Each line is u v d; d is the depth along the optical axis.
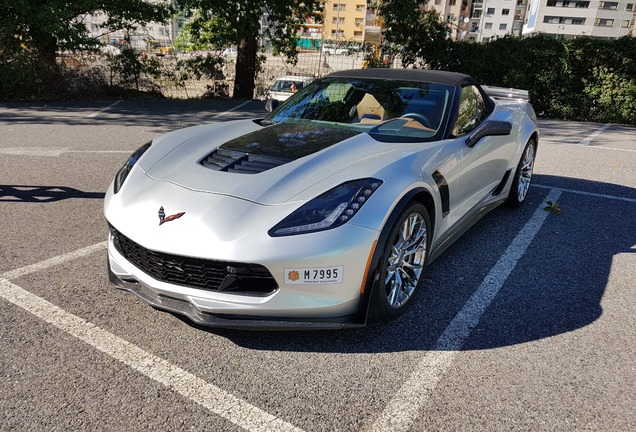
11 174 5.39
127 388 2.15
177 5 13.56
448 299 3.06
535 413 2.09
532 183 5.96
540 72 12.67
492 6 106.94
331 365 2.38
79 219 4.14
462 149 3.34
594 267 3.59
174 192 2.62
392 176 2.63
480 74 13.62
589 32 105.94
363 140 3.12
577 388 2.26
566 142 8.98
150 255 2.49
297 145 3.05
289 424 1.98
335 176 2.59
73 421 1.95
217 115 10.74
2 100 11.47
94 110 10.67
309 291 2.33
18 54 11.69
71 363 2.30
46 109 10.44
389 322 2.78
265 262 2.25
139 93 13.44
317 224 2.34
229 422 1.98
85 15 12.80
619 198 5.40
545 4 106.00
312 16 15.83
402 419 2.04
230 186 2.58
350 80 3.97
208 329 2.63
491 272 3.46
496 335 2.68
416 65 15.00
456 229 3.49
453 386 2.25
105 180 5.29
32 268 3.23
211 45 14.59
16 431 1.88
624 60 11.87
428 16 14.52
